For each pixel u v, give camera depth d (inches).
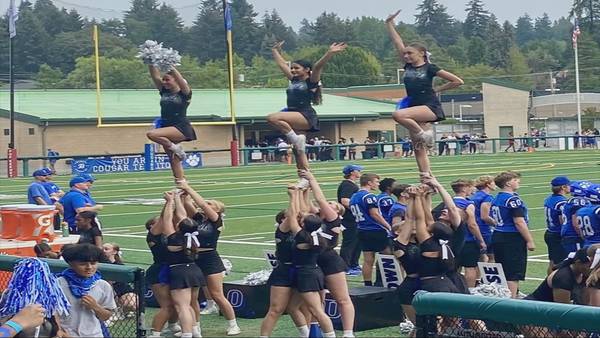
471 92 4079.7
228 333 439.5
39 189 697.0
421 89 395.5
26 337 281.1
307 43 5531.5
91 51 3715.6
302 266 390.0
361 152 2372.0
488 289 437.7
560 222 510.6
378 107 2603.3
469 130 3125.0
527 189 1218.6
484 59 5251.0
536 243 730.8
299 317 405.4
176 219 415.5
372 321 439.5
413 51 395.9
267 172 1798.7
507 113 2918.3
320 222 388.2
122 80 3115.2
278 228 397.1
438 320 287.7
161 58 429.4
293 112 413.7
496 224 495.8
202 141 2258.9
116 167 1984.5
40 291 288.5
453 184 512.1
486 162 1894.7
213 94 2434.8
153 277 413.4
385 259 455.2
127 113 2162.9
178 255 406.0
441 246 374.9
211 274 434.6
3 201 1208.2
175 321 441.4
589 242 469.1
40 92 2330.2
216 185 1454.2
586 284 354.0
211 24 3511.3
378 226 537.3
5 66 3794.3
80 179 614.2
